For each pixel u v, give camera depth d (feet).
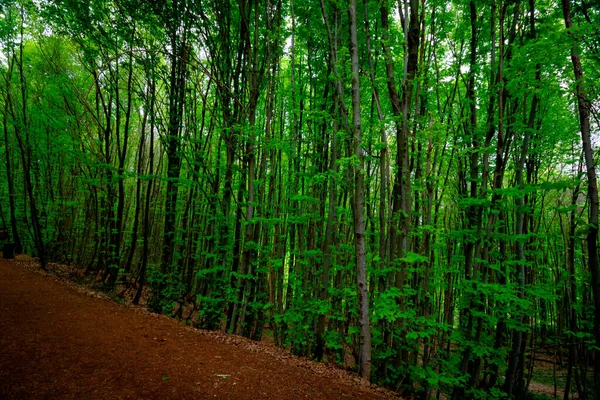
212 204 26.96
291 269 28.25
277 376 14.93
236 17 28.32
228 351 17.62
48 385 10.96
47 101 38.50
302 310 23.40
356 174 18.38
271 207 25.85
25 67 39.40
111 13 27.27
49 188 43.47
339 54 19.95
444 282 23.30
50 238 44.27
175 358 14.90
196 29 27.40
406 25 18.86
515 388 26.25
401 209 18.89
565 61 16.98
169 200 29.63
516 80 16.29
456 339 19.89
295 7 25.88
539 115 22.63
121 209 31.42
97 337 16.11
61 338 15.30
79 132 35.47
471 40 23.99
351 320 32.35
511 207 19.89
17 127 35.29
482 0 19.53
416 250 25.55
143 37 30.96
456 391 20.52
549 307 34.12
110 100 31.01
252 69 24.89
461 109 24.81
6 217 52.95
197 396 11.57
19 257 39.91
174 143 29.22
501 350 18.85
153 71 28.32
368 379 17.83
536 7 20.89
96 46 30.78
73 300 23.25
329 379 16.24
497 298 16.76
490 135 20.89
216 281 26.40
